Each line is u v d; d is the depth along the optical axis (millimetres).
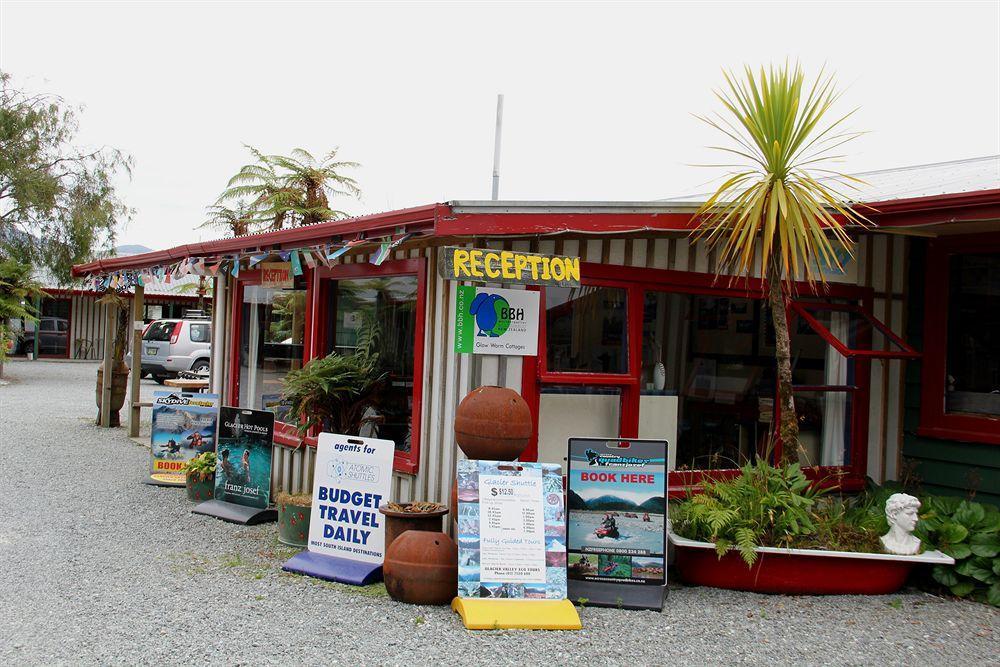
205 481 8008
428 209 5270
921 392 7273
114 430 12930
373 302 7078
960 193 5695
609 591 5340
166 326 21422
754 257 6895
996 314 6801
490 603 4973
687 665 4449
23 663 4180
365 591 5445
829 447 7336
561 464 6090
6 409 15297
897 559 5621
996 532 5781
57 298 29938
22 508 7645
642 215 5793
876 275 7453
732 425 6879
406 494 6367
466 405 5363
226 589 5418
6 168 24359
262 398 8906
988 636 5043
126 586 5445
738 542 5527
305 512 6461
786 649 4727
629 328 6359
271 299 8898
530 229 5445
